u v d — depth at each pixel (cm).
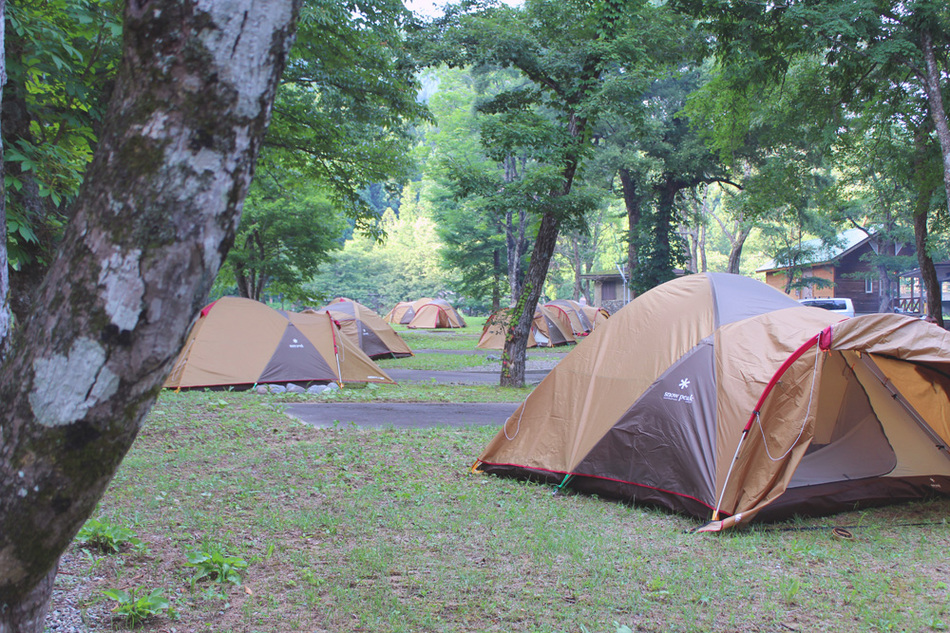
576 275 4894
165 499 584
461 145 3238
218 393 1267
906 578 466
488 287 4125
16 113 661
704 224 4125
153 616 362
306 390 1342
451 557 479
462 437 915
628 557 491
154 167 173
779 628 386
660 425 627
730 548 518
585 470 668
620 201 5619
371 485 657
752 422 572
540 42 1520
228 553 461
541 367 2106
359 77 1437
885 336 571
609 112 1494
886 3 1466
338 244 2867
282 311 1474
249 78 179
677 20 1546
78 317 174
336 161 1627
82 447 180
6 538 180
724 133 2119
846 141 1947
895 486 654
